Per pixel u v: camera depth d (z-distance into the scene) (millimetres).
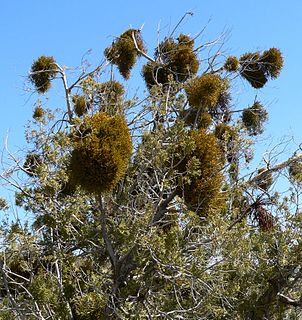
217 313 10680
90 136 8961
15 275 11062
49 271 10789
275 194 12773
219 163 10609
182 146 10516
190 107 13102
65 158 10141
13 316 10664
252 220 12797
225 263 10625
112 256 10484
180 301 10664
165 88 15117
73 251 11453
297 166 13844
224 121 16219
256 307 12352
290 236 12500
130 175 11398
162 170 10781
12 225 10508
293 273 12648
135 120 13008
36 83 15602
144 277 10523
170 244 9961
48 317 10266
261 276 12398
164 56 16359
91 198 10938
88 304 10062
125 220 11008
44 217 10641
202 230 10570
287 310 14070
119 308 10367
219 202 10750
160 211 10859
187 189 10359
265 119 16406
